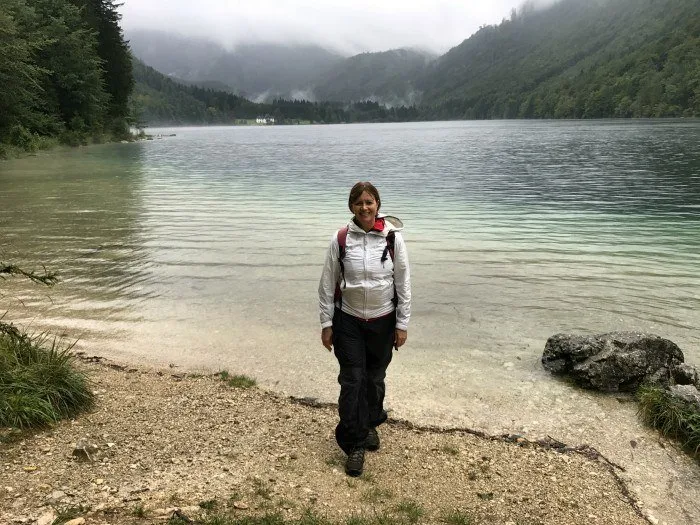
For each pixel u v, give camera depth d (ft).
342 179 72.43
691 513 10.55
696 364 16.62
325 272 11.34
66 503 9.13
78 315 20.77
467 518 9.81
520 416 14.05
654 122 308.19
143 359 17.04
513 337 19.03
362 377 11.25
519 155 117.08
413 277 26.23
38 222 40.47
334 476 11.03
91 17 197.88
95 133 183.73
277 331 19.49
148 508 9.12
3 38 109.29
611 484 11.25
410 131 337.31
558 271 27.17
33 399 12.23
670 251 31.42
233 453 11.59
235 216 43.55
